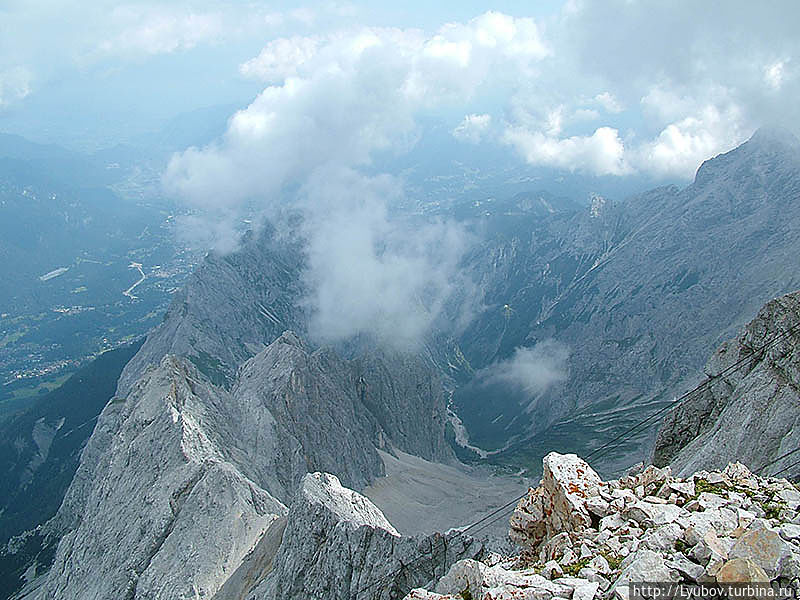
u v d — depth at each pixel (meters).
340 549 58.53
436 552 56.91
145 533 72.88
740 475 24.52
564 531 24.47
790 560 16.42
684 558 17.78
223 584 64.69
